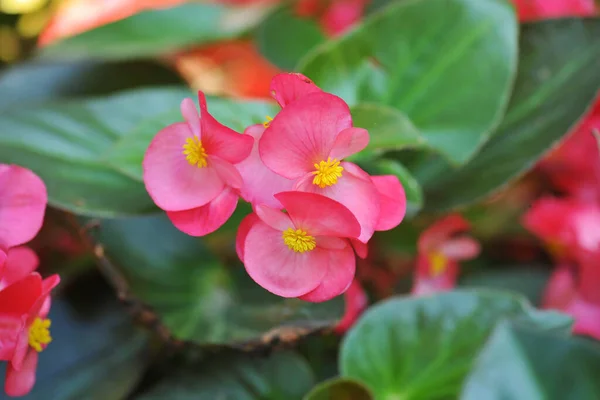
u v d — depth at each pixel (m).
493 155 0.40
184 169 0.33
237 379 0.37
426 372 0.37
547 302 0.42
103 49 0.42
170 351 0.38
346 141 0.32
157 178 0.33
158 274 0.37
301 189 0.32
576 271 0.42
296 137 0.31
